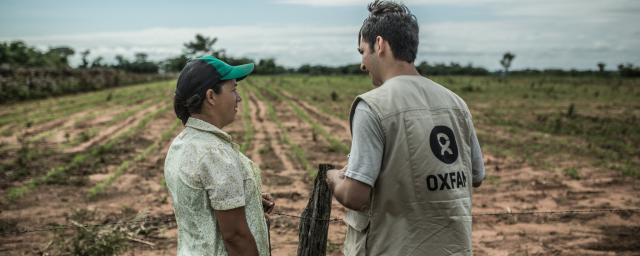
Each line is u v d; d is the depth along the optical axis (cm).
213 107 226
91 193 873
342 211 790
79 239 590
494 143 1512
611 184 993
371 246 232
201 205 221
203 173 217
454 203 226
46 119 2045
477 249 637
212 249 221
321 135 1655
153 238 670
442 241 224
